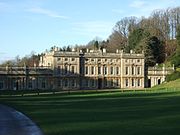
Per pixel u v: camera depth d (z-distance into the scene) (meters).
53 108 61.28
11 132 35.56
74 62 160.88
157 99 80.25
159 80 179.38
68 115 49.47
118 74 170.88
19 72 150.12
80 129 36.09
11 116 49.84
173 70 178.75
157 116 46.44
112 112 52.69
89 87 164.25
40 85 154.38
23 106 66.94
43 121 43.16
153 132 33.53
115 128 36.34
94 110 56.31
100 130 35.22
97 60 166.25
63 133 33.84
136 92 118.88
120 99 82.56
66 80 159.38
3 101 82.38
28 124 41.00
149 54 187.25
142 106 62.00
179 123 39.59
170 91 120.00
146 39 190.75
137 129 35.50
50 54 160.00
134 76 173.50
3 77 147.50
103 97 92.38
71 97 94.62
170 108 57.41
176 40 199.62
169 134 32.38
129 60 172.62
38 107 64.06
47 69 155.75
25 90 146.75
